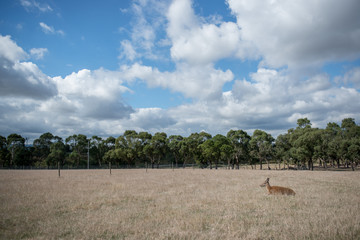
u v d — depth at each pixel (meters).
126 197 13.41
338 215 8.71
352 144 56.81
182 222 8.03
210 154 68.12
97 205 11.13
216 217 8.79
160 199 12.73
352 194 14.02
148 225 7.80
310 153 62.72
